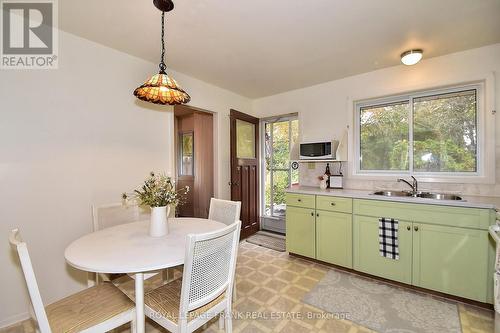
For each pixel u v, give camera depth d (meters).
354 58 2.51
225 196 3.58
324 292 2.15
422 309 1.88
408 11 1.73
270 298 2.05
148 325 1.72
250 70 2.84
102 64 2.23
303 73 2.93
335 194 2.58
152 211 1.63
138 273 1.24
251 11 1.72
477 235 1.86
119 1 1.62
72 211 2.04
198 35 2.06
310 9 1.70
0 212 1.70
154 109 2.67
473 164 2.37
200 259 1.17
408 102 2.73
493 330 1.63
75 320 1.18
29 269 0.99
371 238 2.35
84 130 2.12
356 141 3.07
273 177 4.16
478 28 1.95
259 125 4.11
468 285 1.90
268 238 3.73
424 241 2.08
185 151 4.73
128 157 2.43
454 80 2.38
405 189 2.67
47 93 1.91
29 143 1.82
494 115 2.21
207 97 3.28
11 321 1.76
